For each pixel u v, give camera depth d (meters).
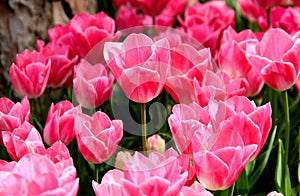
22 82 1.23
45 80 1.25
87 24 1.31
